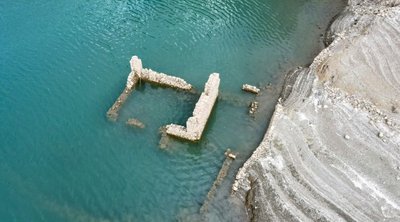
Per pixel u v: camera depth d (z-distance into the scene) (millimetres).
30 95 52969
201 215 41781
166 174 45219
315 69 55688
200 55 59656
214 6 68312
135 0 68812
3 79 54750
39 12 65812
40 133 48688
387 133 47438
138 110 51281
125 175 44938
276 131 47625
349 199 41562
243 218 41750
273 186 42812
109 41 61219
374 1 66625
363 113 49688
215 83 49438
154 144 47844
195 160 46656
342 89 52750
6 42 60219
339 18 66000
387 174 43688
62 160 46062
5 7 66375
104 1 68438
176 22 64875
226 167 45719
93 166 45625
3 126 49250
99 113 51000
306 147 46312
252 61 59344
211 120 50875
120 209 42031
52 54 58750
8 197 42688
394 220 39844
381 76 54469
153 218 41438
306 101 51219
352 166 44656
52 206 42000
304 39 63688
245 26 65062
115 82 55125
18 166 45375
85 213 41531
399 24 60094
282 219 40562
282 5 69812
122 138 48312
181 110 51438
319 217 40188
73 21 64375
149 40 61625
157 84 54406
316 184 42875
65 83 54688
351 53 56906
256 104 52688
